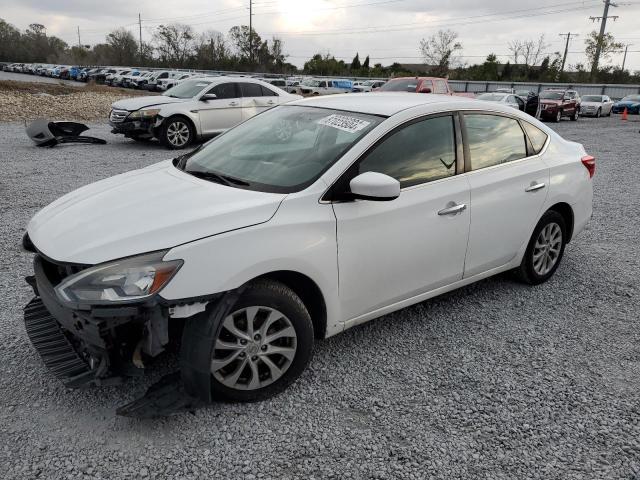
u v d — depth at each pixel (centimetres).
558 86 5103
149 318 255
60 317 271
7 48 10438
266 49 7919
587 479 249
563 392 317
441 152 364
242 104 1316
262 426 278
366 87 4116
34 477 238
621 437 279
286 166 328
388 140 335
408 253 341
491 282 479
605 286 478
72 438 263
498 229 400
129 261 254
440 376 329
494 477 248
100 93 2588
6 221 616
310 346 305
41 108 1833
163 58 8438
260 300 281
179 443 263
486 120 402
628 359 357
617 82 6062
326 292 307
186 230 266
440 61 6369
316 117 372
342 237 306
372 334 378
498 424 286
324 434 273
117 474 242
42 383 306
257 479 242
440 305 429
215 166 355
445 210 356
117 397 295
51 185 804
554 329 395
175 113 1210
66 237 278
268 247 276
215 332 266
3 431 266
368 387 315
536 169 429
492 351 360
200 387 271
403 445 267
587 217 493
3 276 456
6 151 1117
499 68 6962
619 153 1387
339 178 310
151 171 373
